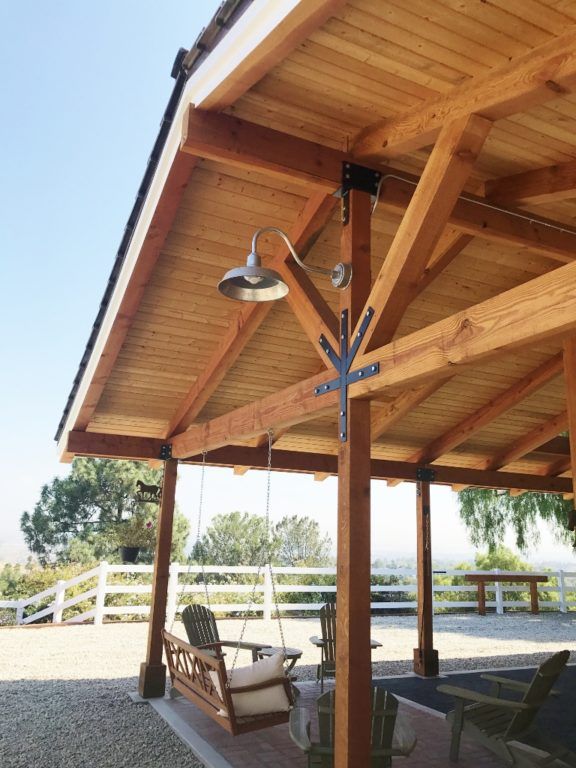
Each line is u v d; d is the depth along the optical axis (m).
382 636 9.31
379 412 7.00
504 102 2.86
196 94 3.47
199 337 5.47
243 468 7.40
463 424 7.33
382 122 3.64
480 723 3.96
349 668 2.90
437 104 3.23
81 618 9.70
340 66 3.19
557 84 2.66
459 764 3.98
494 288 5.64
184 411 5.99
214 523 16.38
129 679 6.11
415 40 2.90
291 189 4.45
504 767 3.94
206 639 5.56
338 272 3.53
